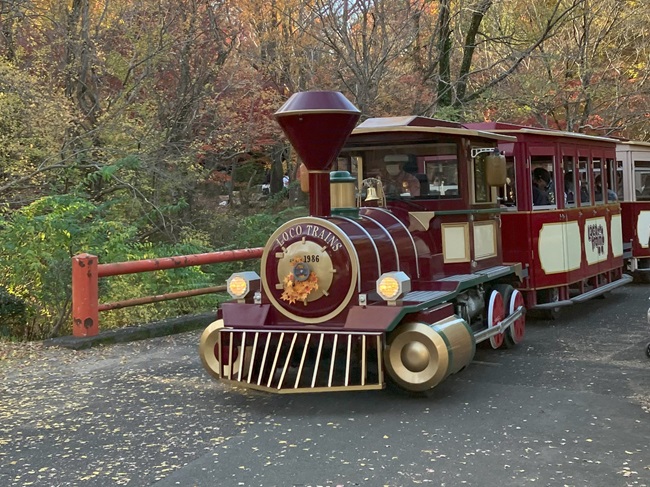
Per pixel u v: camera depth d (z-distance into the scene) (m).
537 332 8.79
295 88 14.93
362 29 14.57
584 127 18.39
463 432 4.86
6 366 6.96
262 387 5.50
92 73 13.70
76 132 12.91
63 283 8.61
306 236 5.68
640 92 17.83
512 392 5.92
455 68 17.38
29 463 4.40
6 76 10.93
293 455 4.46
